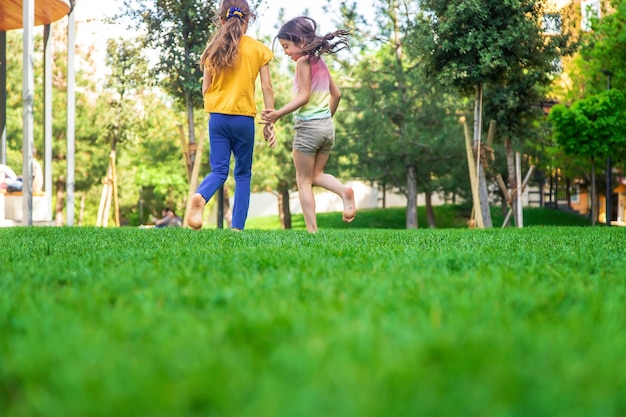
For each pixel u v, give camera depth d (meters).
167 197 36.34
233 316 1.55
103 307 1.72
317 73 6.14
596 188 32.84
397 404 0.86
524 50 13.69
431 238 5.51
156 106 21.27
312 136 6.16
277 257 3.05
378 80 22.92
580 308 1.67
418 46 14.40
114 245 4.38
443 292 1.89
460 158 23.61
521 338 1.26
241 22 6.31
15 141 25.30
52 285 2.28
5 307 1.76
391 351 1.11
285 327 1.38
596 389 0.94
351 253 3.44
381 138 22.94
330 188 6.34
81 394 0.93
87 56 25.23
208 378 0.98
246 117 6.38
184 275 2.38
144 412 0.87
